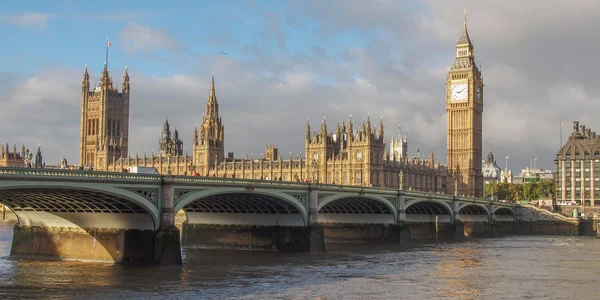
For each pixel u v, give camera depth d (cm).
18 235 12788
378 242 18650
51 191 10075
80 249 12250
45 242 12625
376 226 18712
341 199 16838
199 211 16012
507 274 12006
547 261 14275
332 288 10125
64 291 9431
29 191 9988
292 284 10412
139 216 11694
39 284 9894
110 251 11944
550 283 10988
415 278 11300
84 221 12212
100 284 9931
